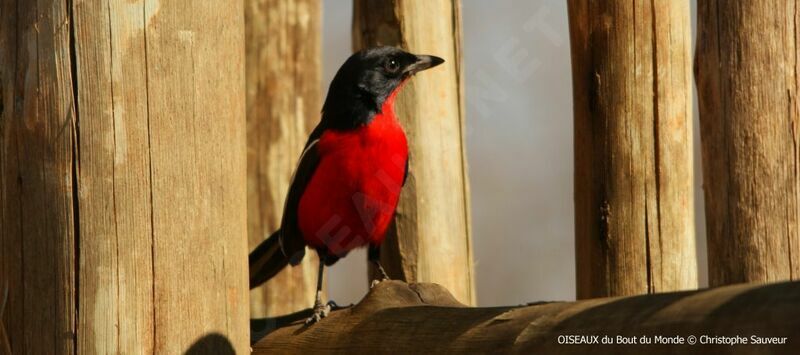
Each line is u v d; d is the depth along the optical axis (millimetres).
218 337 7059
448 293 8008
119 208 6777
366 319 7641
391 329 7289
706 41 9141
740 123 8891
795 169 8820
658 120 9961
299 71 14516
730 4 8922
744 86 8875
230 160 7148
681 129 10047
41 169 6812
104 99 6758
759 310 4871
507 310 6441
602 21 9992
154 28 6852
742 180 8906
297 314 9898
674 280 10031
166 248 6879
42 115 6797
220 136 7082
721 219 9078
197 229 6980
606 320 5633
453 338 6621
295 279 13859
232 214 7164
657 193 9992
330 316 8055
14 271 6930
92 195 6766
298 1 14586
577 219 10461
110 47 6770
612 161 10016
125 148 6781
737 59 8898
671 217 10023
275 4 14492
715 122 9086
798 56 8844
